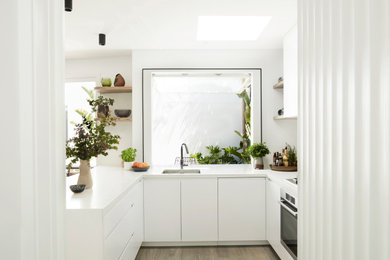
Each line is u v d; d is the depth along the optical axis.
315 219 1.22
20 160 0.69
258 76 3.49
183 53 3.50
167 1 2.21
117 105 3.76
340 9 1.01
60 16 0.83
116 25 2.69
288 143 3.50
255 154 3.28
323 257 1.13
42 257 0.75
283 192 2.47
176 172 3.39
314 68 1.21
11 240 0.68
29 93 0.72
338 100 1.04
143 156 3.49
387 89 0.82
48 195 0.76
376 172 0.87
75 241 1.69
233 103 5.02
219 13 2.44
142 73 3.49
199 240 3.01
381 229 0.85
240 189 3.01
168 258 2.79
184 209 3.01
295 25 2.64
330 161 1.09
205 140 4.98
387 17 0.82
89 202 1.82
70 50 3.46
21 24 0.69
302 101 1.36
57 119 0.81
